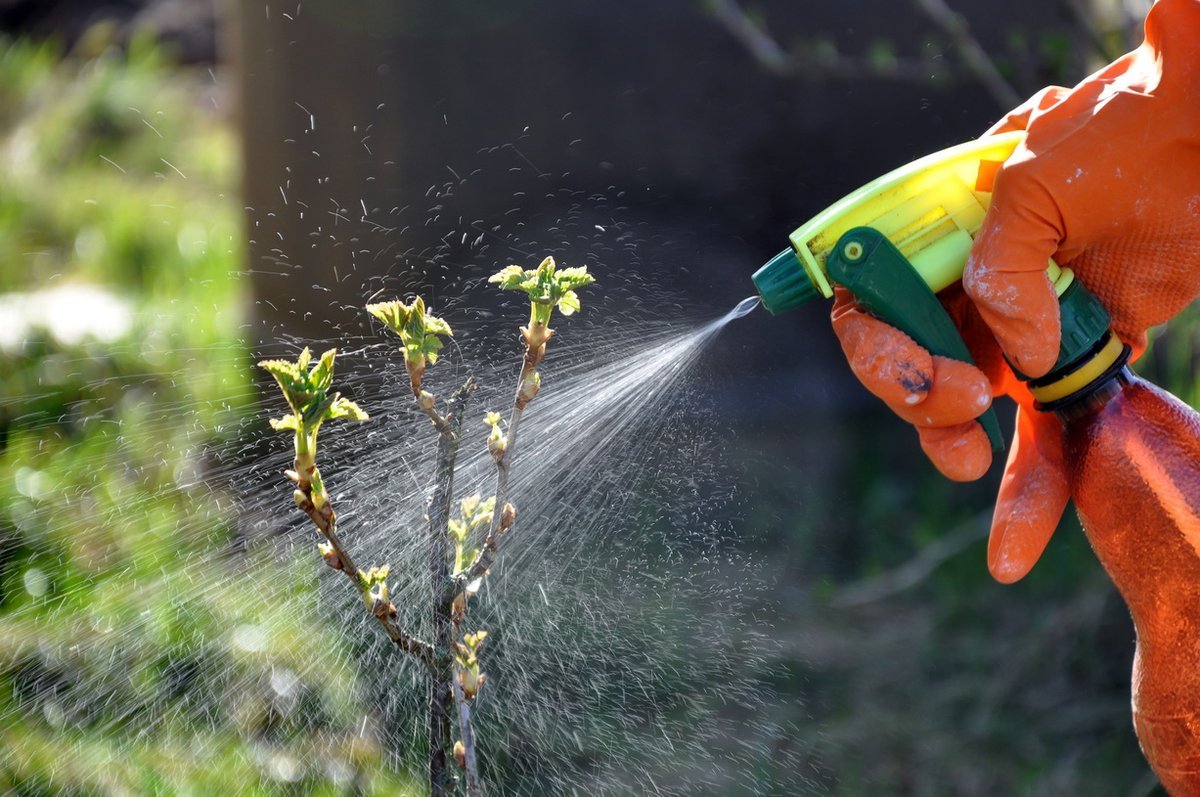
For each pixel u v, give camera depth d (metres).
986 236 1.90
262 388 5.67
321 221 5.68
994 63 4.82
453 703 1.87
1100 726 4.80
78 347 6.83
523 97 5.79
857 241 1.94
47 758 4.00
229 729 4.22
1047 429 2.12
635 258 6.05
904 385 1.91
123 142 11.40
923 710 4.87
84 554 4.95
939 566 5.71
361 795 4.02
